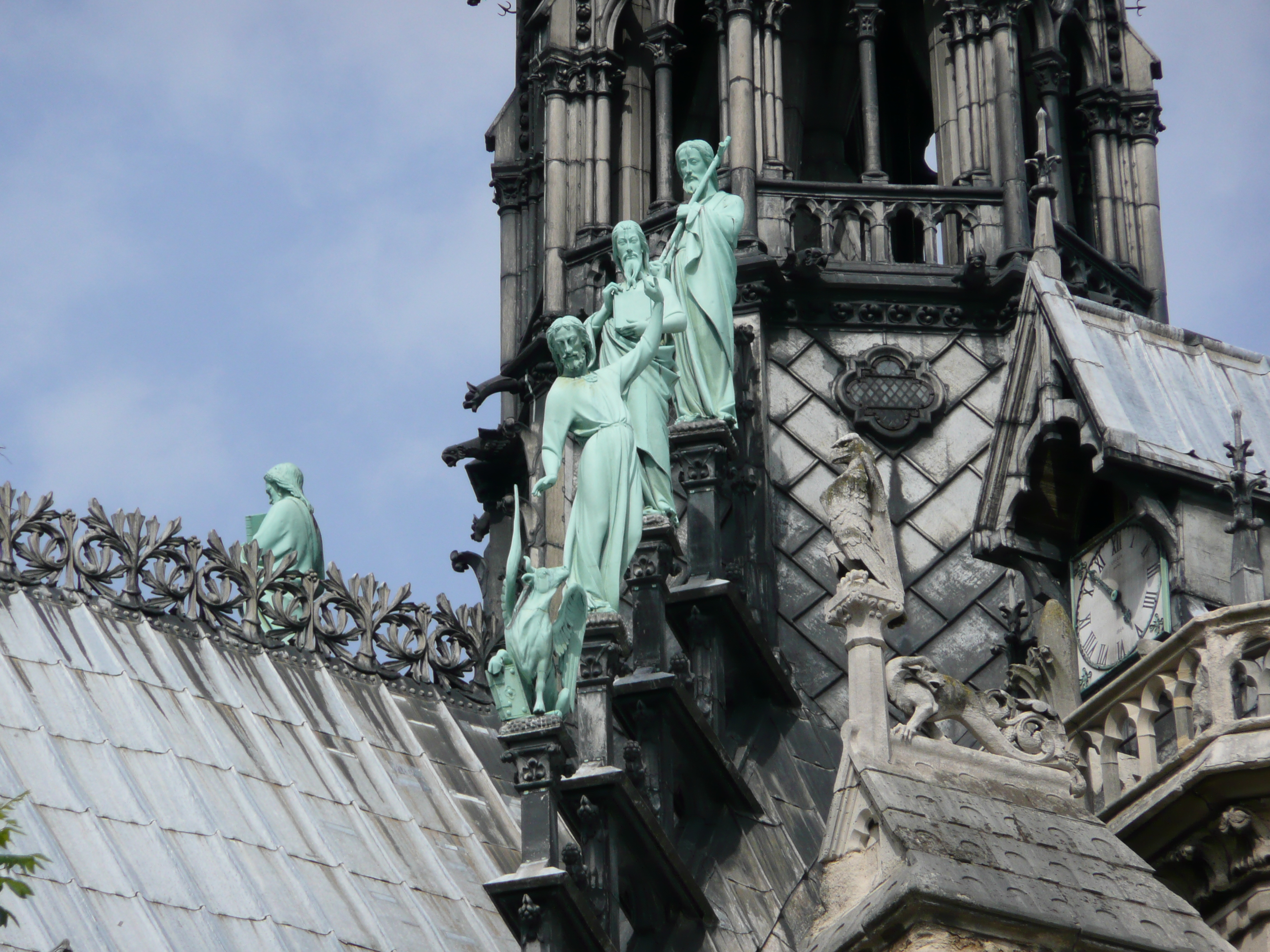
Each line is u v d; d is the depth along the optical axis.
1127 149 129.00
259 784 97.25
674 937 94.25
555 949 88.19
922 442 118.31
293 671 104.00
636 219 126.00
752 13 124.12
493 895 88.44
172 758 95.62
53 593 99.75
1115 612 98.12
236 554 104.81
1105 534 99.44
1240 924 82.75
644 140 127.62
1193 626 84.62
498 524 126.56
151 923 88.31
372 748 102.88
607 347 105.81
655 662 100.06
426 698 107.56
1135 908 73.62
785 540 116.19
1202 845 83.56
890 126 132.88
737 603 105.81
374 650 107.12
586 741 93.00
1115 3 130.88
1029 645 110.25
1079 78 130.25
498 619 111.62
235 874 92.19
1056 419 100.38
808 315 119.88
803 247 125.88
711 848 99.81
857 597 78.00
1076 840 75.38
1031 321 103.19
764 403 117.62
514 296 130.38
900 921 71.31
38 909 86.19
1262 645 84.00
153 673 99.19
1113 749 87.38
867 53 124.06
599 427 99.69
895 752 75.88
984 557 101.31
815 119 132.25
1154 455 97.88
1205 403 102.75
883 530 79.88
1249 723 82.56
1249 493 95.94
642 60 128.50
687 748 100.56
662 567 101.56
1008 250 120.56
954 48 124.94
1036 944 71.69
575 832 92.50
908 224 128.00
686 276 111.62
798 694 112.06
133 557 101.94
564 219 124.88
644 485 103.00
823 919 73.94
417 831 99.81
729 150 122.06
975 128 123.56
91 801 92.12
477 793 104.00
